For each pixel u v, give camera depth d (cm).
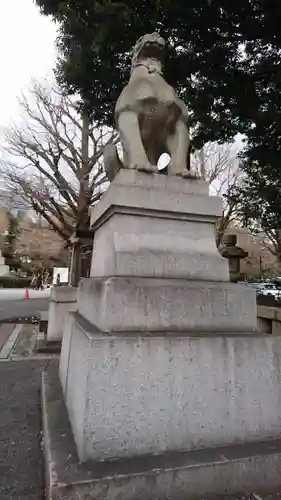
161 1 461
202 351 190
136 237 229
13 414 294
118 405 172
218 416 188
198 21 515
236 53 575
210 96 602
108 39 495
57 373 346
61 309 593
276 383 202
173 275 226
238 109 608
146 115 265
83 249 898
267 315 536
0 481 189
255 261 2922
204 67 580
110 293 195
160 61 284
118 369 175
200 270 234
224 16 516
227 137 687
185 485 161
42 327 708
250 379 197
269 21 498
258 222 1183
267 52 572
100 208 265
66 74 615
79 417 178
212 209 248
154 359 181
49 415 228
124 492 153
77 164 1595
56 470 157
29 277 3372
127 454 171
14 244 3631
